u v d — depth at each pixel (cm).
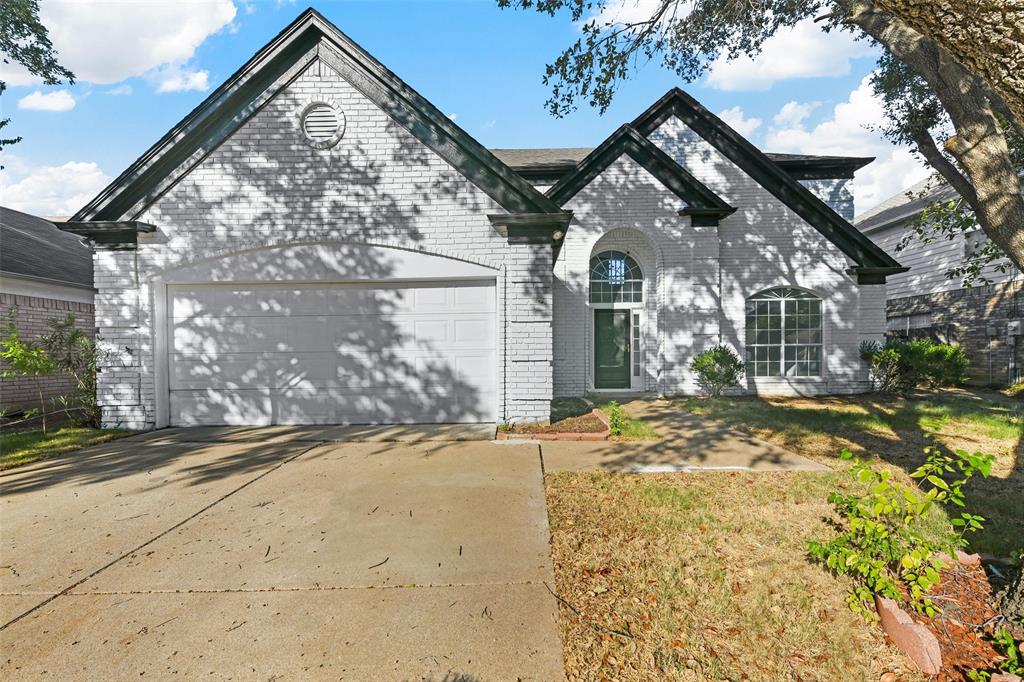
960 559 348
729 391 1240
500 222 795
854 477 355
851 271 1235
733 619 295
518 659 258
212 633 280
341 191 811
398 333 847
